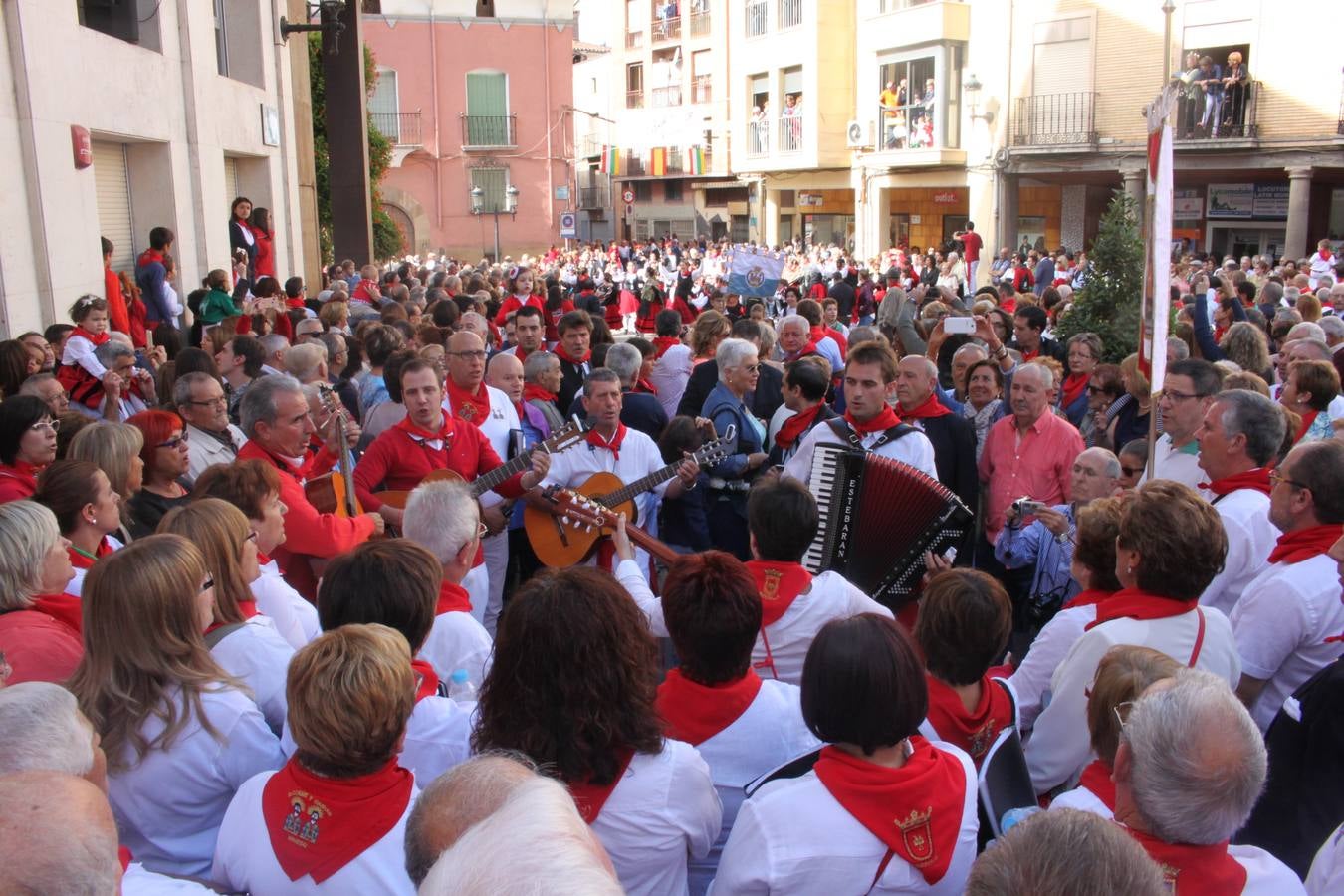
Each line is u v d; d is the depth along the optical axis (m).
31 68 8.35
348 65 19.00
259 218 14.09
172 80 11.73
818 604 3.43
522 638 2.47
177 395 5.16
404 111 36.91
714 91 37.84
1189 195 24.78
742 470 5.80
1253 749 2.03
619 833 2.46
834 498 4.27
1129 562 3.12
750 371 6.03
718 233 40.88
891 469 4.24
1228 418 4.05
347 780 2.32
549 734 2.45
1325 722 2.84
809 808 2.32
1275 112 21.88
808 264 27.31
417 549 3.01
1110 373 6.51
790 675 3.43
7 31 8.13
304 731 2.27
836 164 32.09
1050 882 1.57
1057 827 1.64
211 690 2.71
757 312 10.25
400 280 17.42
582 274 26.38
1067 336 9.88
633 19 43.81
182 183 12.00
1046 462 5.55
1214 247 24.80
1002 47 26.14
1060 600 4.81
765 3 33.75
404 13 36.50
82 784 1.54
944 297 13.20
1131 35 23.77
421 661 3.02
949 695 2.92
